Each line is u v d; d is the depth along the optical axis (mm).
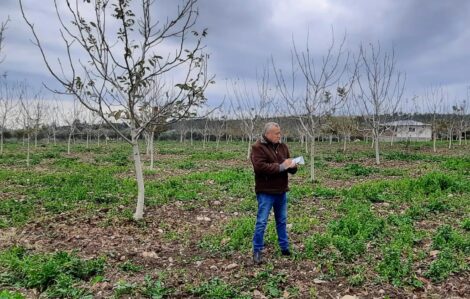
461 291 5059
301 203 10234
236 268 5926
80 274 5566
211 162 21875
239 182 13312
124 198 10945
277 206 6223
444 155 24734
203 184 13266
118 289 5012
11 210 9477
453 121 35188
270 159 5977
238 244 6887
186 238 7406
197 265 6082
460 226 7730
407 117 38094
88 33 8055
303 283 5383
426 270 5648
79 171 17219
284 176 6078
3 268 5762
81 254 6449
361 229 7277
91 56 8125
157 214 9336
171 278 5531
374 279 5371
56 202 10250
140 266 5977
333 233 7219
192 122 50188
